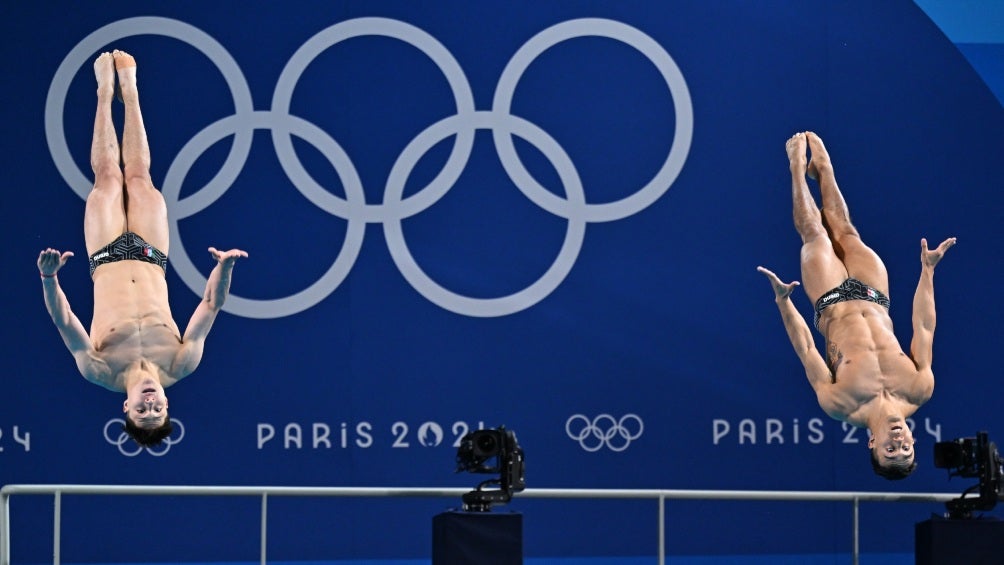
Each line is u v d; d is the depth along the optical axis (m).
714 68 36.91
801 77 37.03
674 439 36.09
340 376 35.50
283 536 35.00
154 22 35.59
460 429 35.69
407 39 36.28
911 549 36.22
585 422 35.97
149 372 27.72
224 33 35.81
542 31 36.62
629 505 35.91
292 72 35.88
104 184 28.84
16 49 35.16
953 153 37.19
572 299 36.28
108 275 28.19
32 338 34.59
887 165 37.06
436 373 35.75
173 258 35.31
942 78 37.28
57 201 35.06
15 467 34.22
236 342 35.28
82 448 34.44
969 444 28.12
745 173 36.78
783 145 36.88
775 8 37.12
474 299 36.03
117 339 27.55
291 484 34.97
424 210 36.06
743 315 36.50
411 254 35.97
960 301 36.91
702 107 36.78
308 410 35.31
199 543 34.62
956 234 37.03
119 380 27.72
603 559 35.69
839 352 30.11
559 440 35.84
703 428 36.19
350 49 36.16
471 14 36.50
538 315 36.19
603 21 36.72
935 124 37.22
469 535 26.08
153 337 27.83
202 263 35.41
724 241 36.62
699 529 35.97
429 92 36.28
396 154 36.12
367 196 35.97
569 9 36.72
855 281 30.69
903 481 36.28
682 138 36.69
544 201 36.34
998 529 27.25
